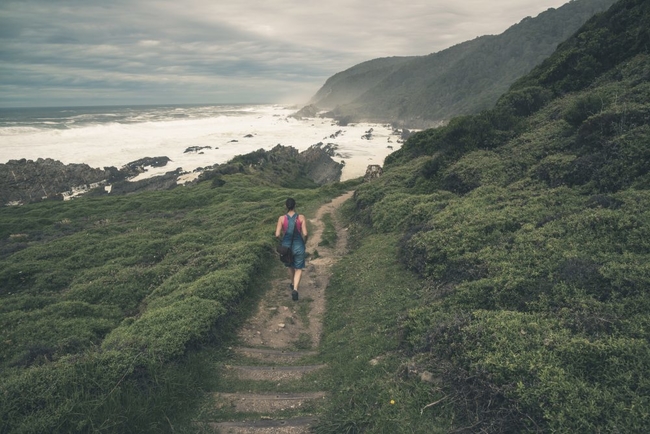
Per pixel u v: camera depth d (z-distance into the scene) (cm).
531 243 891
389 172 2831
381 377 609
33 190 5856
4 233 3350
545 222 1007
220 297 1055
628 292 605
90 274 1903
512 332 578
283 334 951
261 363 786
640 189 964
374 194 2308
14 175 5897
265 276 1369
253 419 567
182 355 766
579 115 1591
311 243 1866
